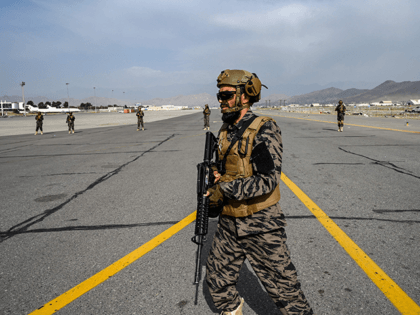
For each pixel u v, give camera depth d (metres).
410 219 3.72
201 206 1.67
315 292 2.32
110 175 6.92
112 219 4.10
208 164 1.69
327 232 3.42
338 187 5.24
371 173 6.20
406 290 2.32
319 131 15.70
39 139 17.14
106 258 3.02
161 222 3.92
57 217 4.27
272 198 1.65
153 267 2.81
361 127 17.78
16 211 4.61
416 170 6.35
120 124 31.61
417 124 19.78
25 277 2.72
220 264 1.80
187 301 2.29
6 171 7.94
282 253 1.66
